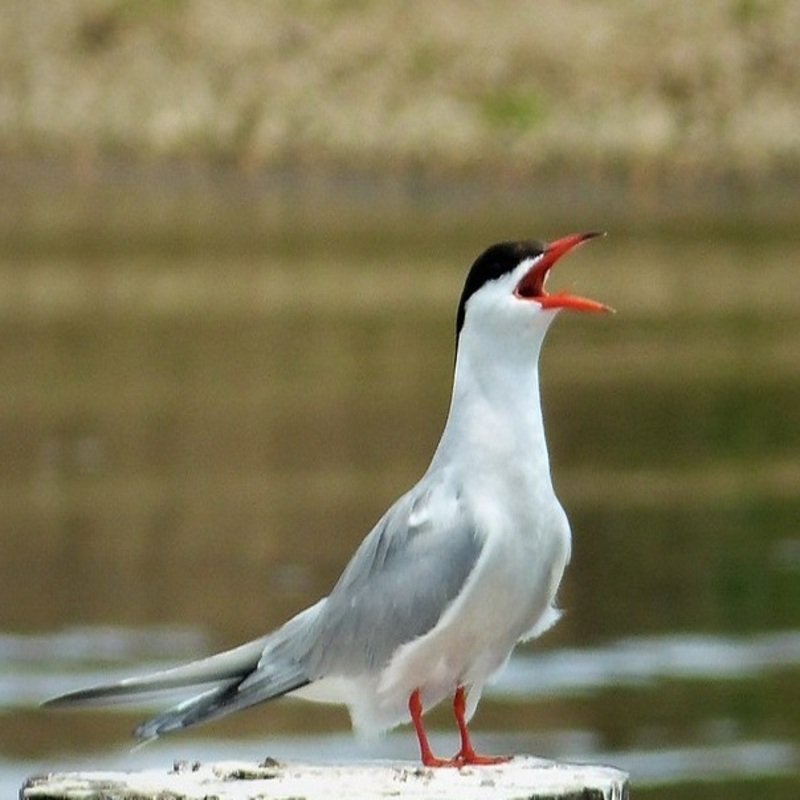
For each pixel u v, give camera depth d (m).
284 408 25.53
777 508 20.91
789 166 41.53
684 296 32.56
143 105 43.34
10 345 29.70
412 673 8.95
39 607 17.94
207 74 43.88
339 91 43.28
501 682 16.03
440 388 26.48
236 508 21.11
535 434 8.93
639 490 21.78
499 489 8.86
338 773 8.20
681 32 43.91
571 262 35.53
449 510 8.89
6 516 21.03
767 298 32.22
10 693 15.58
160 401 26.03
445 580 8.83
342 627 8.99
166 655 16.48
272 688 9.00
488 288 8.96
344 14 44.84
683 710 15.45
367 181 41.44
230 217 39.62
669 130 42.12
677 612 17.75
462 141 41.94
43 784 7.97
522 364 8.95
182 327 30.77
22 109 43.47
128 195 41.41
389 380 26.98
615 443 23.72
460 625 8.86
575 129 42.12
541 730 15.02
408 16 44.66
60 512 21.12
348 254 36.00
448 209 40.19
